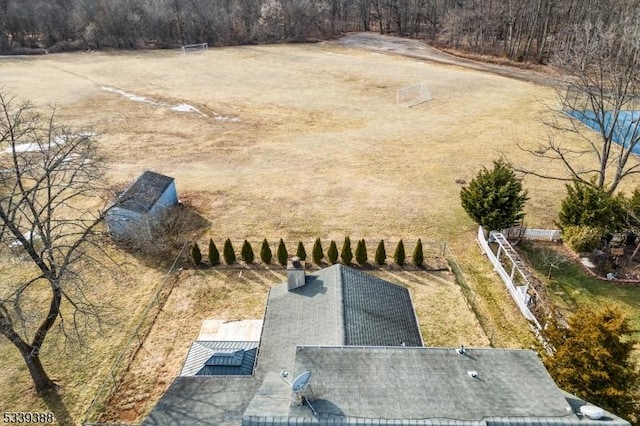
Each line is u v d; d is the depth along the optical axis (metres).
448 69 81.44
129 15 98.44
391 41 105.12
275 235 34.28
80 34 99.69
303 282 21.22
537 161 46.09
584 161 45.91
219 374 18.09
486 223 31.00
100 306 25.69
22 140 49.81
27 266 30.22
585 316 17.95
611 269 29.45
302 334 18.66
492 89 69.81
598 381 16.50
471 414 12.69
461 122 57.00
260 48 99.88
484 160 46.50
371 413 12.72
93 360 23.42
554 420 12.46
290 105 63.91
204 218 36.53
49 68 83.50
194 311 26.78
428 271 30.38
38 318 25.75
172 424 15.71
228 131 54.84
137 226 32.22
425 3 108.62
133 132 54.16
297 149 49.56
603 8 66.75
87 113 60.28
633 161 45.94
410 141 51.44
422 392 13.62
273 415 12.74
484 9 89.31
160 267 30.77
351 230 34.81
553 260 30.31
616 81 32.38
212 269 30.53
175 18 101.94
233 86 72.75
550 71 77.38
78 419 20.38
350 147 49.97
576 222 31.16
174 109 62.44
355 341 17.44
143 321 25.97
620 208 29.95
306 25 108.62
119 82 74.81
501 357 15.38
